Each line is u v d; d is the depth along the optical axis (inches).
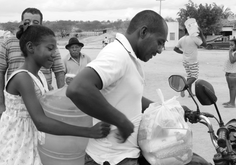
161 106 85.1
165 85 427.2
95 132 81.4
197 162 87.2
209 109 292.0
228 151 78.7
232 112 281.9
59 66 170.1
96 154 86.4
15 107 92.4
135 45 85.3
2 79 157.2
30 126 94.3
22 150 92.4
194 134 224.8
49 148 91.0
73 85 72.7
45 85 101.0
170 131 82.1
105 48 81.2
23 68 95.0
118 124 77.0
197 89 87.2
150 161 85.0
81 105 73.6
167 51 1296.8
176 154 82.4
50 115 90.0
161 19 85.4
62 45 1995.6
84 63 251.0
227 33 1900.8
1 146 95.0
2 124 95.7
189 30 319.6
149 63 751.7
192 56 324.2
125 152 85.4
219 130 81.8
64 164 90.7
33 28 93.1
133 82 82.4
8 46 155.1
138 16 85.1
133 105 84.6
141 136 85.5
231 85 297.7
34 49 92.9
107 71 75.2
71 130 82.1
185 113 93.8
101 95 74.3
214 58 884.0
